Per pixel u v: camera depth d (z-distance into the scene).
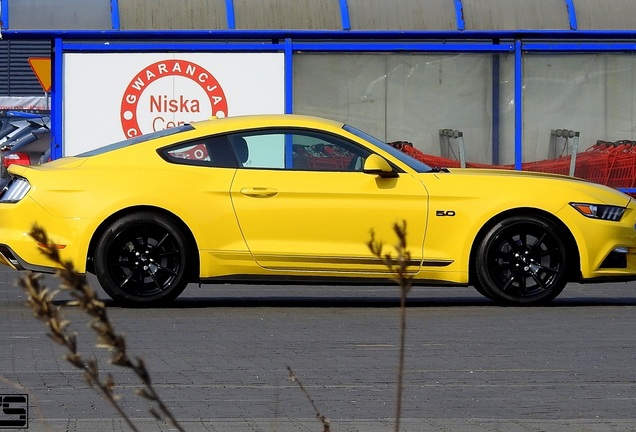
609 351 19.42
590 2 39.62
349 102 39.09
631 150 39.62
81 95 38.66
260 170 24.42
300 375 17.03
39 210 23.91
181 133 24.72
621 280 25.12
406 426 13.48
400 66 39.19
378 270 24.20
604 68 39.62
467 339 20.67
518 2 39.41
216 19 38.88
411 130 39.19
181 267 24.12
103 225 23.95
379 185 24.27
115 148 24.75
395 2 39.25
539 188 24.72
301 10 39.03
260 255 24.09
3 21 38.22
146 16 38.75
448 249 24.38
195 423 13.60
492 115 39.34
